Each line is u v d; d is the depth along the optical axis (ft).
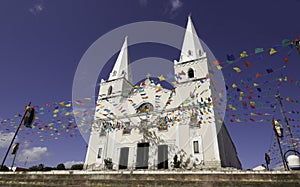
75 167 92.43
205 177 28.71
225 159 66.49
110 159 72.02
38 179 35.09
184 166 61.11
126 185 29.58
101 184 30.86
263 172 27.09
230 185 26.04
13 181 36.50
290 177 25.59
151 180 29.45
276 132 44.50
